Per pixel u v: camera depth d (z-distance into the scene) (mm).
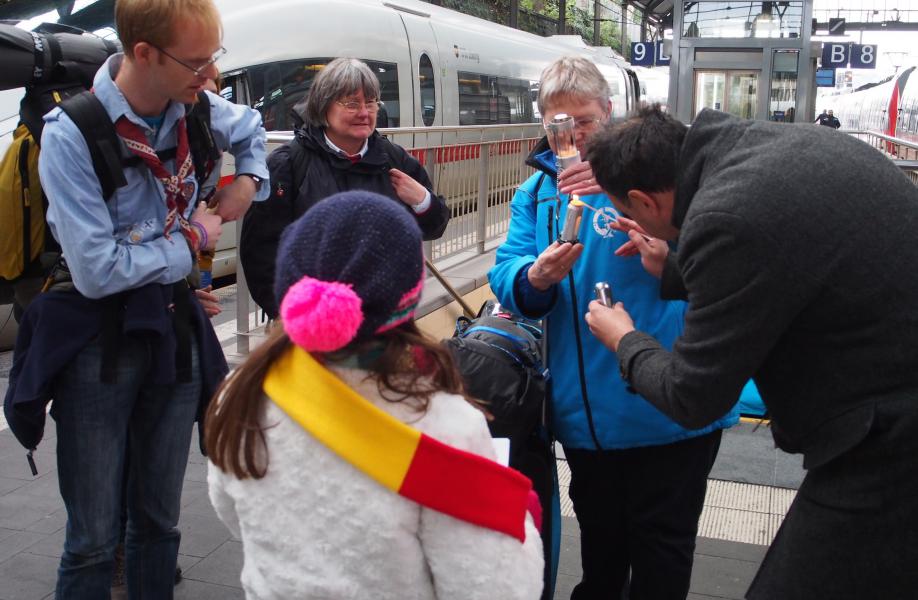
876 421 1756
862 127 28828
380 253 1342
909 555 1774
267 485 1433
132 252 2387
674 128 2064
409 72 11477
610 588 2883
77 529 2527
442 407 1428
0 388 5824
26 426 2436
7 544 3578
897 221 1757
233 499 1521
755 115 16688
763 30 16484
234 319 6738
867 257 1721
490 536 1401
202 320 2686
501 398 2432
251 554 1494
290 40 9266
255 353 1479
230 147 2826
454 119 12758
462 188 6094
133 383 2521
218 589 3311
